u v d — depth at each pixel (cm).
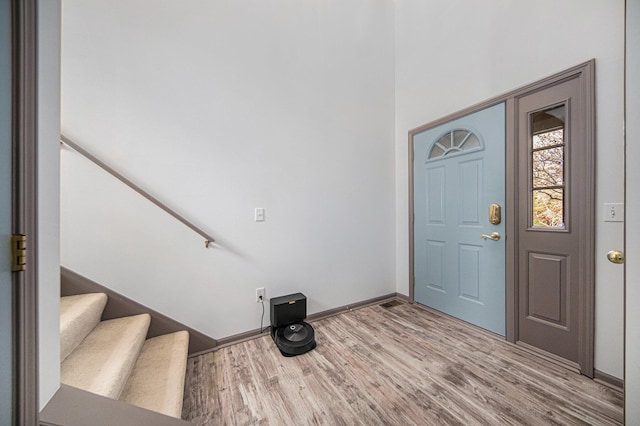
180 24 177
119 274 162
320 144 237
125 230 163
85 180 153
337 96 246
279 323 195
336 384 147
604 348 143
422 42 252
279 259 217
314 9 231
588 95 146
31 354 58
